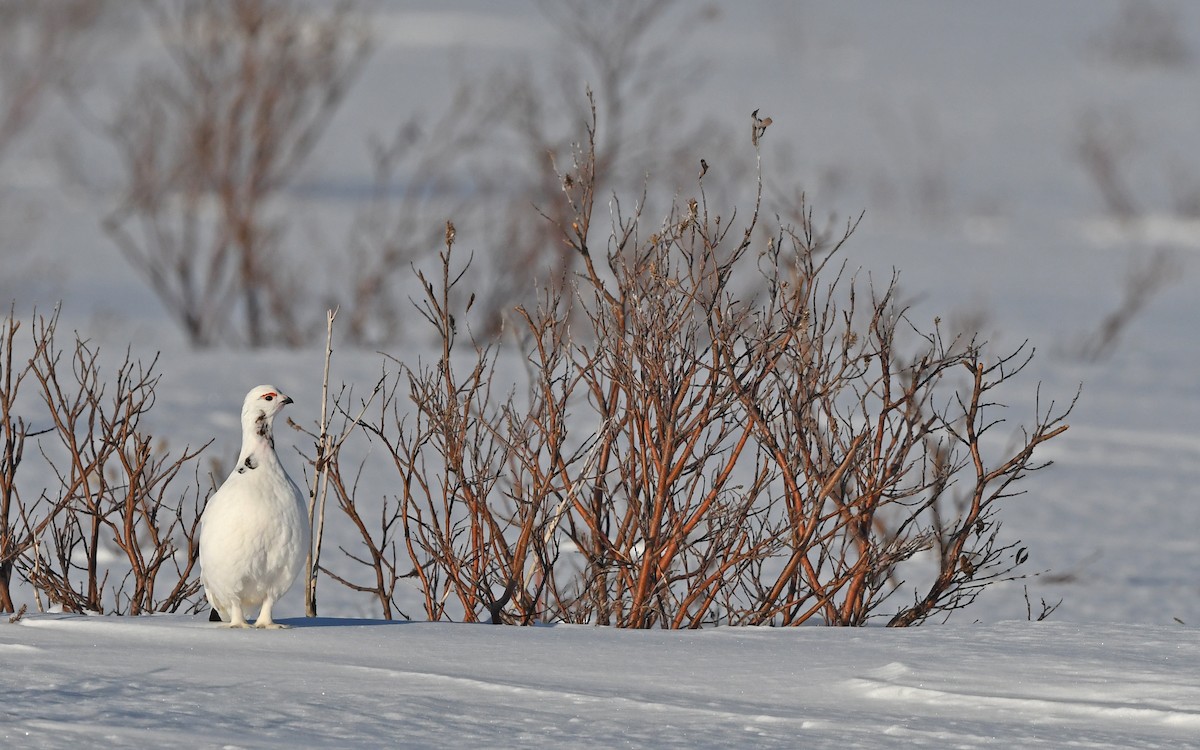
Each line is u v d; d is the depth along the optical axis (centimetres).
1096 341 7781
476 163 9694
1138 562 3456
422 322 7231
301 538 1759
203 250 9881
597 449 2144
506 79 9519
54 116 15300
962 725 1440
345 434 2162
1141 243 13000
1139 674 1598
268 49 7288
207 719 1393
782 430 2280
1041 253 12081
